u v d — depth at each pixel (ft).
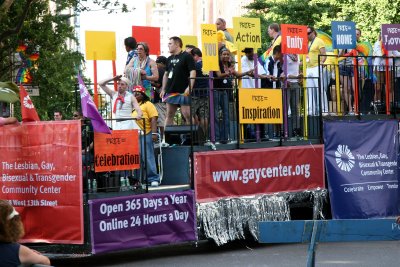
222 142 76.02
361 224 39.96
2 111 98.63
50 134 67.41
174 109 79.66
